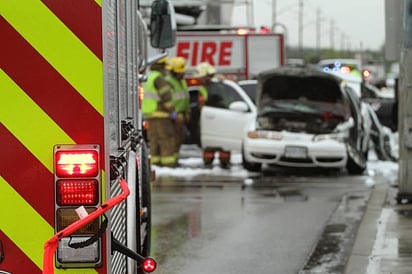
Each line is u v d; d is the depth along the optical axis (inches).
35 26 235.0
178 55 1451.8
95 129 237.3
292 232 589.6
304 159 948.6
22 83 235.9
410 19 645.9
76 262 239.1
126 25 327.3
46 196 237.9
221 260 501.0
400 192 678.5
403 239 529.3
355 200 745.6
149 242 472.4
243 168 1008.2
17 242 239.3
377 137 1090.7
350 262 469.7
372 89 1498.5
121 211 282.4
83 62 236.2
